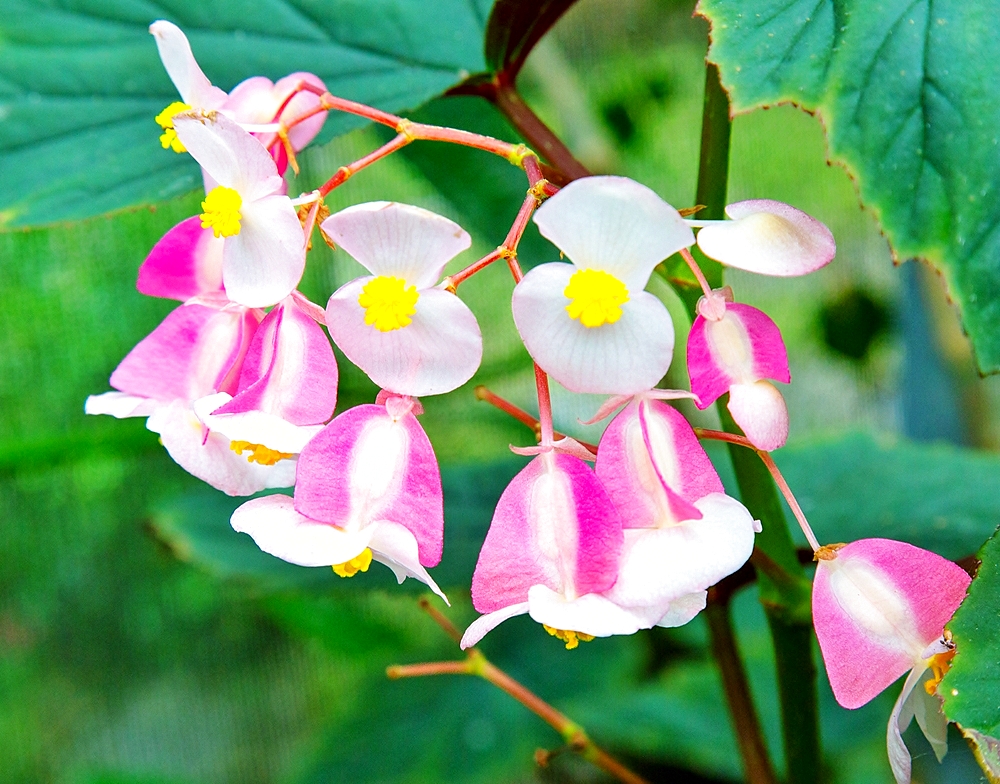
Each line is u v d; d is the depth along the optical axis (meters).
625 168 1.05
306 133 0.43
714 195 0.45
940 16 0.41
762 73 0.41
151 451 0.75
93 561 1.31
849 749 0.76
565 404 0.83
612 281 0.39
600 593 0.39
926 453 0.65
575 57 1.08
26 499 1.26
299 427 0.40
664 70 1.05
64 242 1.14
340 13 0.49
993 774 0.39
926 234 0.41
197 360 0.42
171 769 1.36
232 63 0.50
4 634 1.31
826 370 1.16
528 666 0.88
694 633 0.83
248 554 0.66
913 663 0.40
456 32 0.49
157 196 0.48
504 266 0.84
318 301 0.86
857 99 0.41
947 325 0.80
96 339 1.15
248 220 0.40
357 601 1.05
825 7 0.41
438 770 0.82
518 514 0.40
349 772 0.83
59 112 0.49
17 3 0.49
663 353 0.39
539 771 0.84
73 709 1.34
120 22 0.49
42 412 1.14
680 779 0.81
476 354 0.40
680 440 0.40
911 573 0.40
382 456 0.40
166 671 1.36
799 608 0.45
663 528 0.39
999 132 0.40
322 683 1.39
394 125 0.41
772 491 0.45
